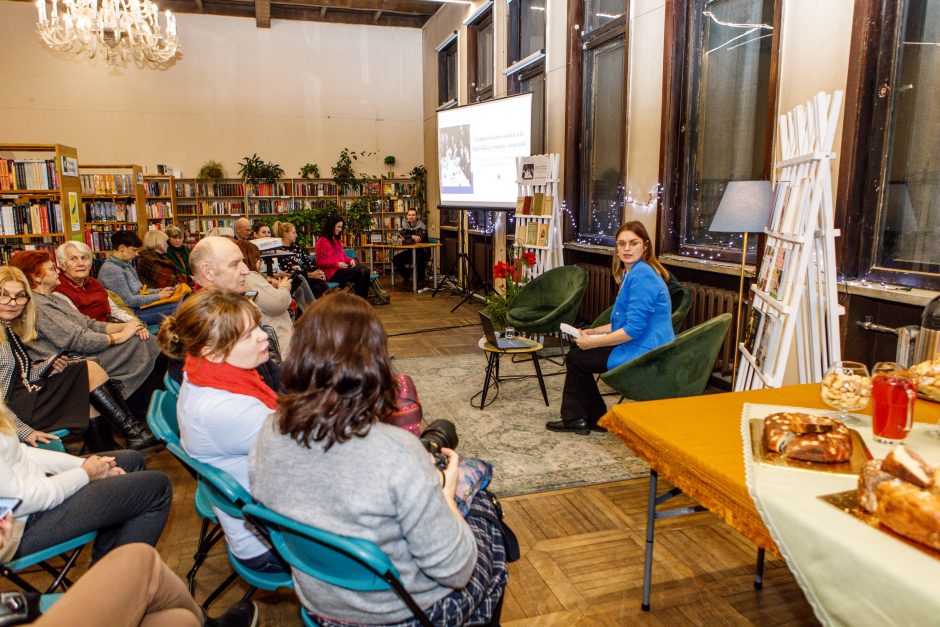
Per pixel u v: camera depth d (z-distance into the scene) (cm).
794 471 126
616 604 191
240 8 997
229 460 145
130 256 444
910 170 283
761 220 301
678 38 439
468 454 304
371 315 104
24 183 530
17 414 242
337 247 749
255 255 325
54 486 151
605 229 575
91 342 303
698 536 230
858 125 293
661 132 456
